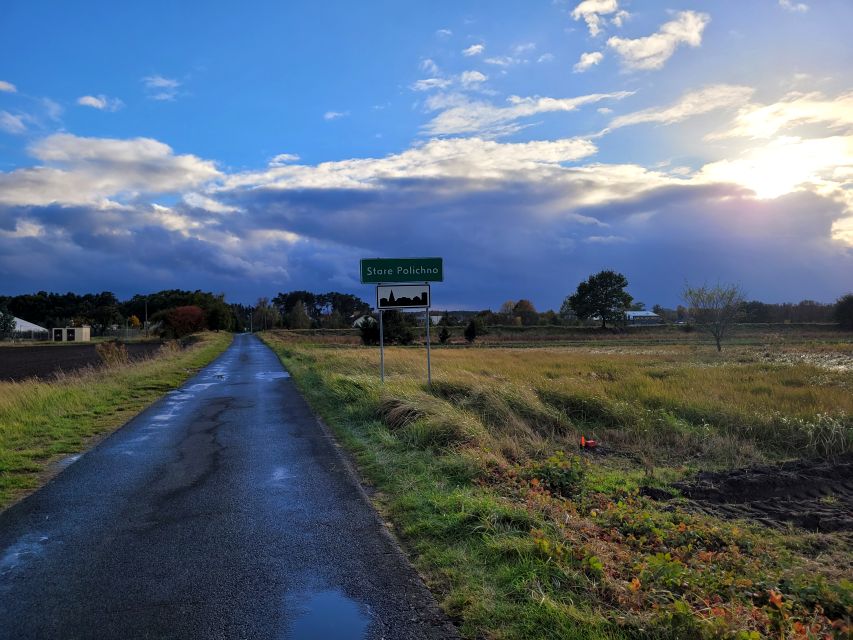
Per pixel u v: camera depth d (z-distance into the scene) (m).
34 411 11.63
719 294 36.34
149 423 11.15
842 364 24.23
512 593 3.84
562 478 6.84
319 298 173.38
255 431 10.26
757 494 7.51
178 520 5.49
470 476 6.75
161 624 3.53
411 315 56.34
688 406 12.22
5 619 3.61
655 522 5.66
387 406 10.84
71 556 4.62
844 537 5.78
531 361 27.20
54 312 125.06
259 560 4.52
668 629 3.24
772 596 3.67
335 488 6.59
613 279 101.38
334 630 3.46
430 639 3.36
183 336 80.50
